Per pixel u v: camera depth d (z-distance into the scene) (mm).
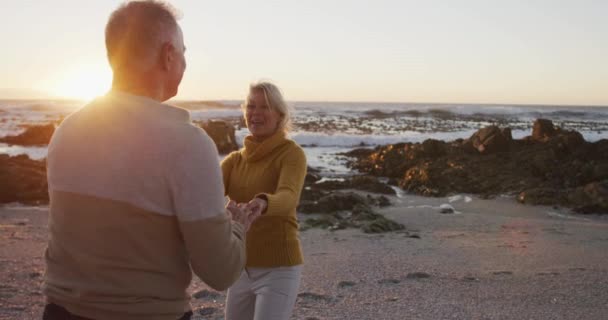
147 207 1669
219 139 26906
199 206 1676
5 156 16859
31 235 8680
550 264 7316
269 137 3221
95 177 1685
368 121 55906
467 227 10773
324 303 5316
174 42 1840
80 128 1757
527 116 70625
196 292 5512
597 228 10758
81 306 1695
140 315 1690
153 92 1839
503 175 17516
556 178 16859
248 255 3092
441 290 5855
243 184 3236
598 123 61938
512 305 5293
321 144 31266
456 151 20828
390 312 5023
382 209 13055
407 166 19891
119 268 1681
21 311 4715
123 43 1772
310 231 10102
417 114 69500
